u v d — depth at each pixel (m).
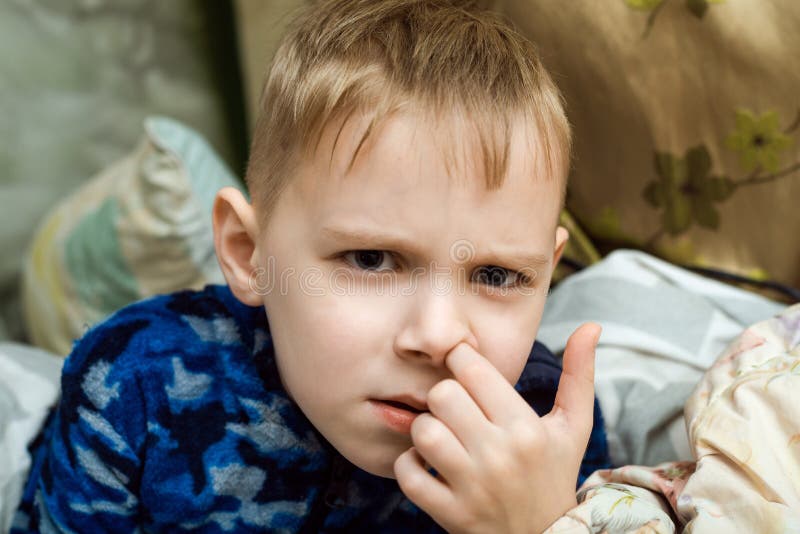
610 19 0.96
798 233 0.95
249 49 1.36
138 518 0.75
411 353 0.59
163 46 1.55
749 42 0.91
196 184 1.17
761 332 0.73
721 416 0.65
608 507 0.61
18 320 1.42
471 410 0.59
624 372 0.88
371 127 0.60
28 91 1.42
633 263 0.99
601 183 1.05
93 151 1.50
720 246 1.01
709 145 0.97
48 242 1.27
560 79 0.99
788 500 0.58
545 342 0.92
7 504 0.79
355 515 0.77
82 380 0.73
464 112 0.61
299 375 0.64
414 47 0.66
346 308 0.61
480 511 0.59
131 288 1.19
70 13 1.45
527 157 0.62
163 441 0.72
